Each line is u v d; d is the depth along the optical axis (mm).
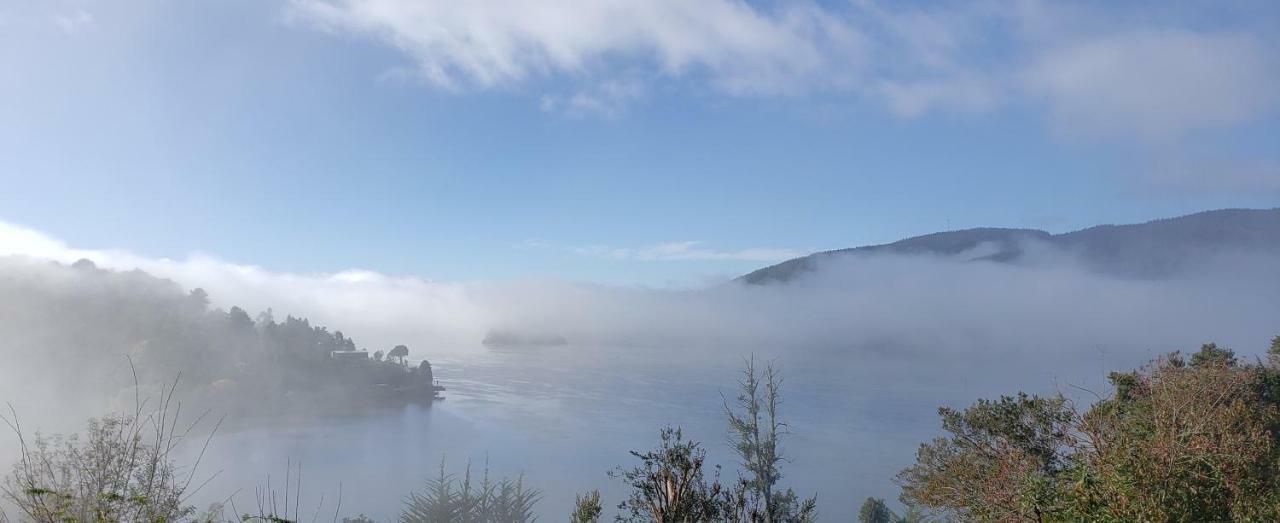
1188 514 10938
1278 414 18703
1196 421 13273
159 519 6656
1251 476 12547
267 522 8125
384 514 76312
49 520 6375
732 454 82500
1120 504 10844
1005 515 15000
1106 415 17500
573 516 15242
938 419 169875
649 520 10758
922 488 24734
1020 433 20203
